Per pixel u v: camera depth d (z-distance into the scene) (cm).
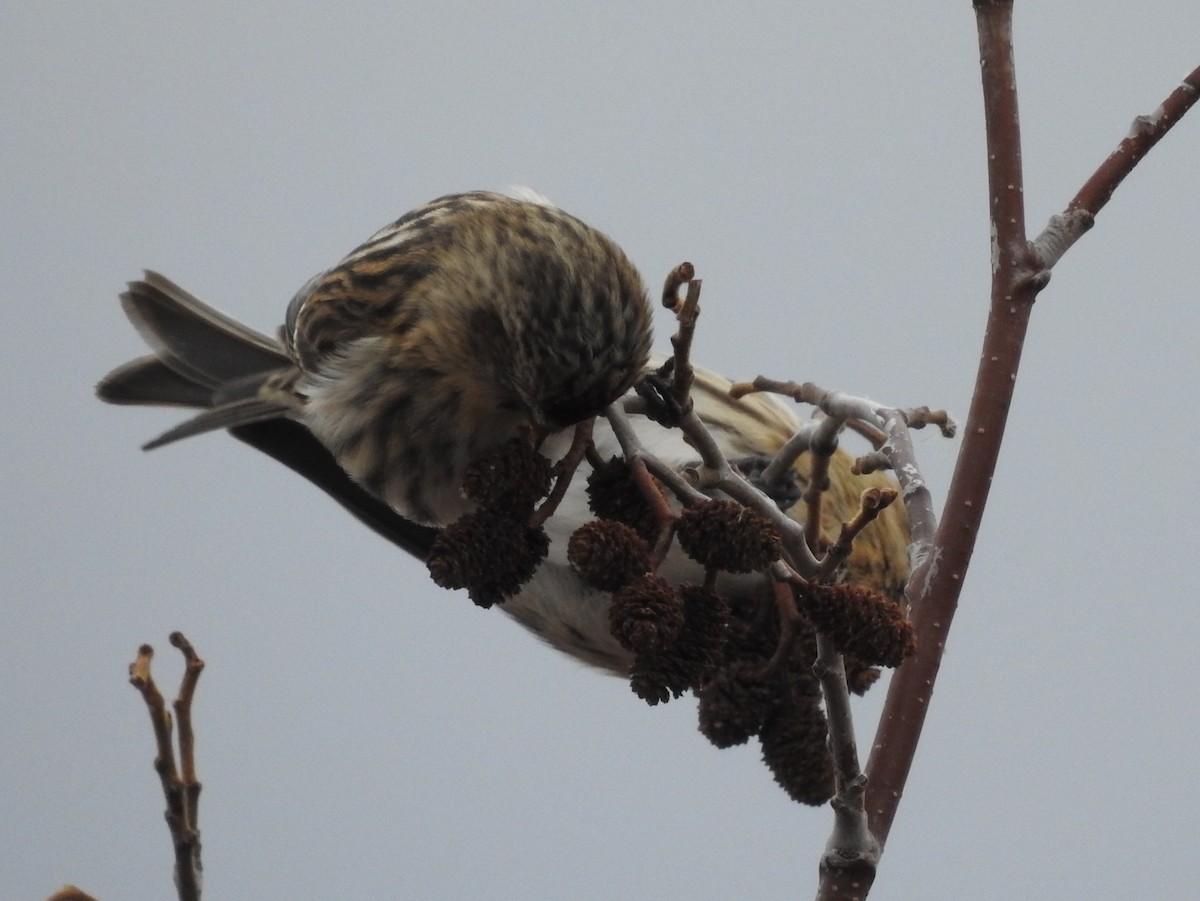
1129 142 353
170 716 347
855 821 348
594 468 348
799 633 349
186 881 346
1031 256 352
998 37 353
